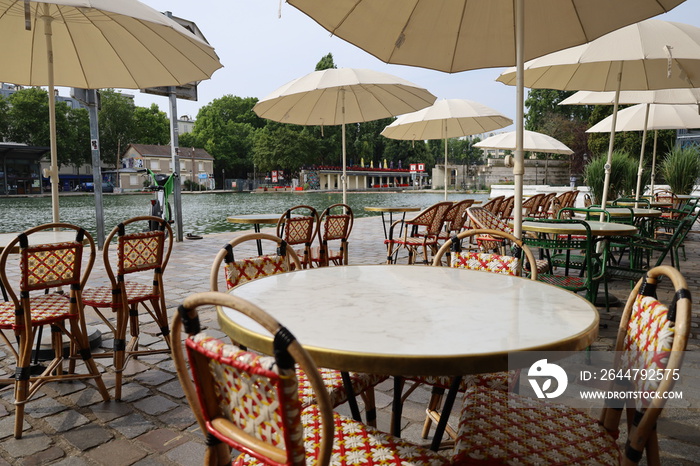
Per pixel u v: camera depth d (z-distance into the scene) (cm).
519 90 243
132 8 254
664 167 1046
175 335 100
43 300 261
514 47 260
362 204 2916
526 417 137
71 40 343
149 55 344
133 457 197
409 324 119
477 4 244
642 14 227
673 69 387
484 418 136
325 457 86
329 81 506
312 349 101
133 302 290
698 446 200
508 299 147
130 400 250
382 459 118
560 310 134
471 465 116
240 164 7831
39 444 207
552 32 250
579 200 1088
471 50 262
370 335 110
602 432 131
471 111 724
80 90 730
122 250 260
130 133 6888
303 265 446
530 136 994
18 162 5209
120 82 374
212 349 89
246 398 88
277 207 2661
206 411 97
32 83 373
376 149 8356
